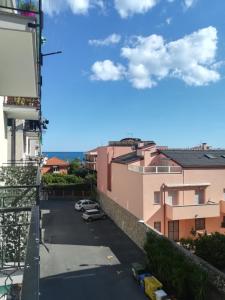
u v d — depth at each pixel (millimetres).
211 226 24625
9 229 4934
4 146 11984
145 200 23203
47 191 44625
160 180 23625
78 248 22859
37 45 5102
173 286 15305
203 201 24641
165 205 23609
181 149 29828
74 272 18297
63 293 15656
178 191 23938
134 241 24297
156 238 18922
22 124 16188
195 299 14055
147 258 18797
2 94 7926
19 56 5285
